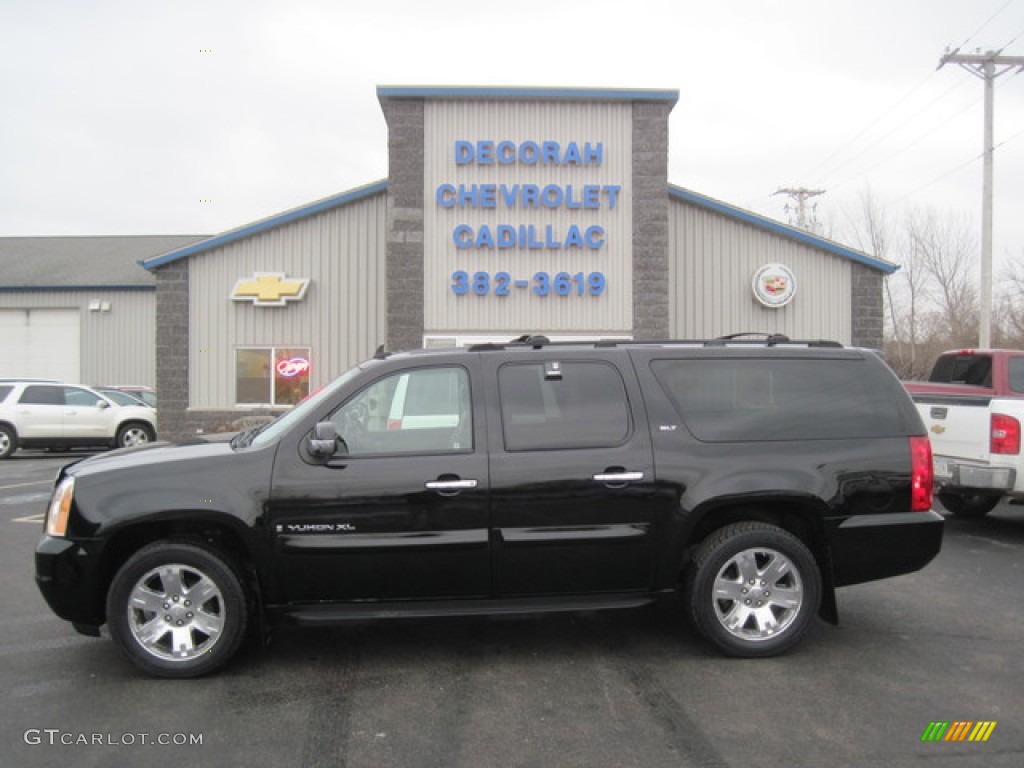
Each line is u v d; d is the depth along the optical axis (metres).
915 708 3.90
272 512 4.27
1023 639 4.93
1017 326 32.78
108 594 4.25
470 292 14.70
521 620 5.31
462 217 14.71
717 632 4.52
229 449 4.51
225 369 15.73
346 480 4.32
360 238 15.74
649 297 14.83
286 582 4.32
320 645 4.83
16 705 3.96
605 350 4.74
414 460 4.39
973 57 21.86
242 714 3.85
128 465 4.36
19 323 27.03
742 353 4.81
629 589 4.56
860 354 4.93
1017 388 9.38
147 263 15.52
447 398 4.57
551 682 4.24
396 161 14.61
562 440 4.51
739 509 4.71
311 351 15.71
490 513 4.38
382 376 4.56
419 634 5.03
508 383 4.60
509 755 3.43
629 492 4.47
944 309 35.56
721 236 15.92
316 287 15.73
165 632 4.28
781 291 15.82
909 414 4.82
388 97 14.57
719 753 3.45
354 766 3.34
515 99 14.73
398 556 4.33
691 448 4.57
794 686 4.17
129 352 26.92
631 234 14.88
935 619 5.34
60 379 26.92
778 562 4.56
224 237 15.55
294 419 4.60
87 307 26.97
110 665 4.52
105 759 3.40
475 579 4.42
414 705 3.95
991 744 3.53
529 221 14.77
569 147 14.70
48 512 4.43
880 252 36.19
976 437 7.73
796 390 4.79
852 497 4.61
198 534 4.46
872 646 4.80
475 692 4.11
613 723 3.74
